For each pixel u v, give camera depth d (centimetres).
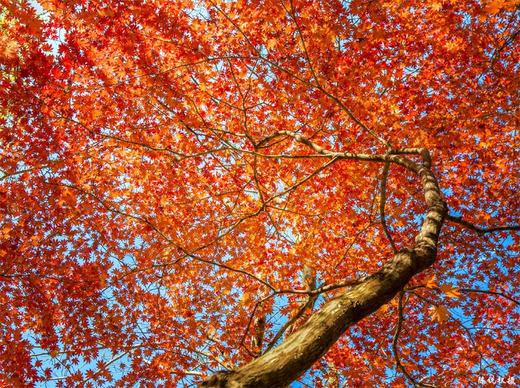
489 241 845
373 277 288
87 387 601
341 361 777
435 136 773
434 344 798
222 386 213
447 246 866
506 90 719
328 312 258
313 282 795
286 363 224
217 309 785
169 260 772
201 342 732
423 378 761
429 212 371
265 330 812
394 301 723
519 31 581
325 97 714
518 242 832
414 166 452
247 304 769
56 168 600
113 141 689
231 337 746
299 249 802
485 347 774
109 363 653
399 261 299
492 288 864
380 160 491
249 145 802
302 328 251
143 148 730
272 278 798
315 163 799
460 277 873
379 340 808
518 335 764
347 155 511
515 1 270
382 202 475
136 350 675
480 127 756
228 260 828
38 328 633
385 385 761
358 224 823
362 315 262
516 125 756
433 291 839
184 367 685
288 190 599
